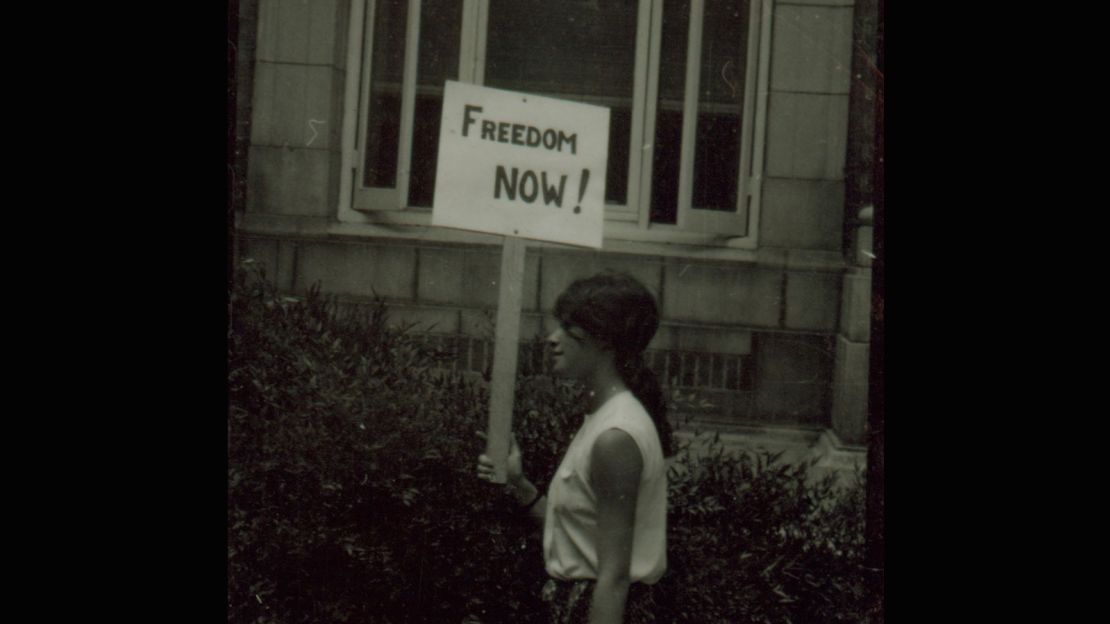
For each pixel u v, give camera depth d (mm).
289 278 3510
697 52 3566
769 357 3490
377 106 3592
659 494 2189
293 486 2992
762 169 3521
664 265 3549
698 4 3562
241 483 2998
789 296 3494
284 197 3488
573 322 2256
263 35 3490
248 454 3004
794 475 3064
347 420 3010
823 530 3016
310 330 3160
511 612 2963
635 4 3584
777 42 3473
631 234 3564
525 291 3525
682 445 3127
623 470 2105
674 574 2916
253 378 3072
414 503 2969
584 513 2188
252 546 2988
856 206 3447
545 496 2881
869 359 3104
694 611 2918
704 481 3049
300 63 3482
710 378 3512
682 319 3543
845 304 3420
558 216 2715
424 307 3512
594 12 3594
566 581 2234
